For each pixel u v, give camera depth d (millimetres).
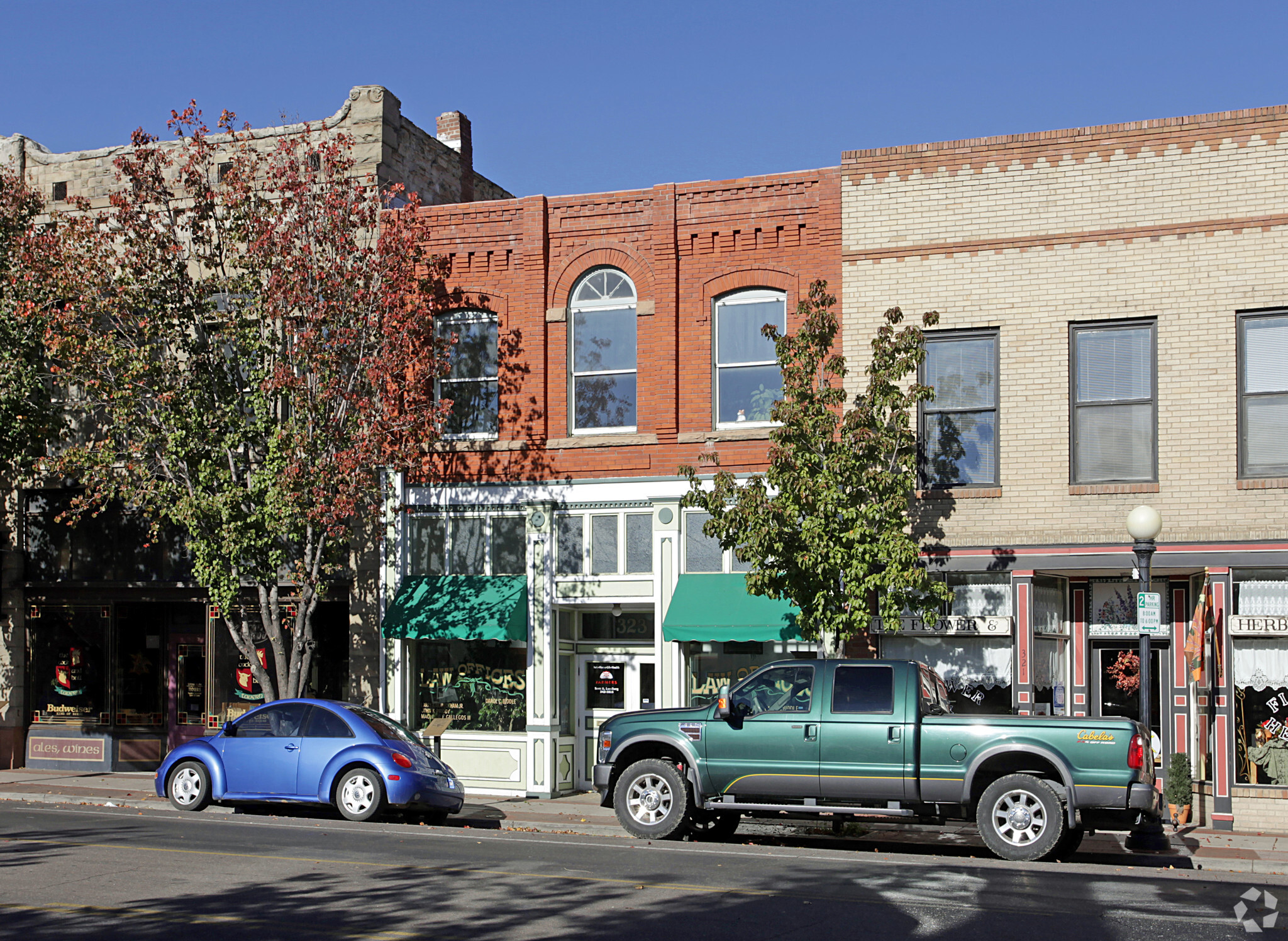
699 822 15750
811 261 20156
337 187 20109
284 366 18938
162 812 17375
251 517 18547
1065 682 19391
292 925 9328
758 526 16703
